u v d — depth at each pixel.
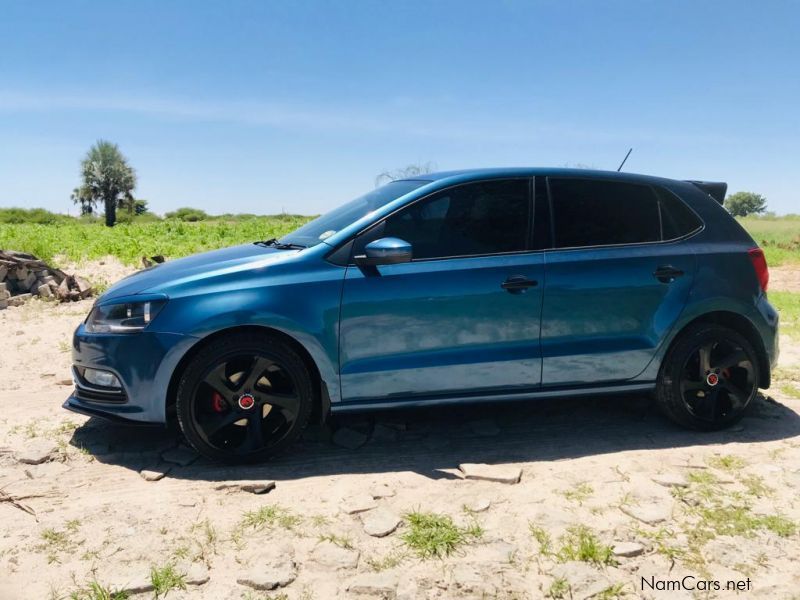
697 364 4.16
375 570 2.62
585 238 4.02
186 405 3.54
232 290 3.57
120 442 4.02
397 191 4.11
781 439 4.09
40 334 7.02
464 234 3.88
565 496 3.29
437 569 2.63
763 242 25.16
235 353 3.56
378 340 3.70
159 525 2.98
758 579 2.57
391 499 3.26
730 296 4.13
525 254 3.89
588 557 2.70
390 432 4.21
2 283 8.36
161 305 3.54
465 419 4.48
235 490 3.33
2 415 4.54
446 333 3.77
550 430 4.29
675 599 2.43
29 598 2.41
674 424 4.37
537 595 2.46
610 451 3.90
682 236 4.18
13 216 79.12
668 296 4.05
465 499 3.26
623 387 4.09
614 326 3.99
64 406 3.81
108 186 78.50
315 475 3.56
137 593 2.45
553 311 3.89
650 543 2.83
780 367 5.93
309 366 3.82
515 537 2.88
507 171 4.05
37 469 3.61
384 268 3.72
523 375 3.89
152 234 22.00
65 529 2.93
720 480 3.46
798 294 11.43
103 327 3.62
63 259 12.45
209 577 2.57
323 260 3.71
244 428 3.74
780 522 3.00
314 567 2.64
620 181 4.19
